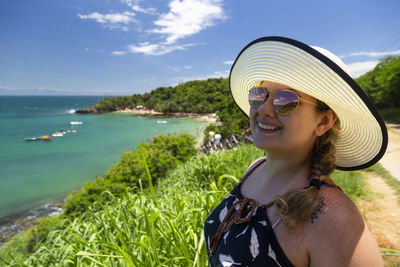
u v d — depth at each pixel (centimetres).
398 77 3045
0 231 1372
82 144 4456
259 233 80
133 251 172
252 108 101
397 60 3095
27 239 985
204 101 11681
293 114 86
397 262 302
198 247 145
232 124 2109
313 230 69
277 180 92
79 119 9981
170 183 639
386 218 468
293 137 87
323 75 82
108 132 6141
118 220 223
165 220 180
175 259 153
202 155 539
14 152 3844
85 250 183
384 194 600
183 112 11981
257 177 107
